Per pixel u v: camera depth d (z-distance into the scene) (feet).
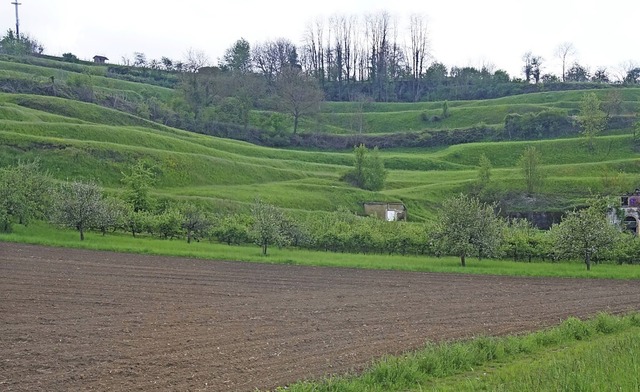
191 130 465.06
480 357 51.31
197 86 513.86
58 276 89.04
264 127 498.69
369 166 342.64
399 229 171.22
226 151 392.68
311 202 287.89
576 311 79.87
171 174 284.20
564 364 46.14
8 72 457.27
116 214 154.40
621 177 339.36
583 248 134.92
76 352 49.44
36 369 44.34
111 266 103.40
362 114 586.86
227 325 62.54
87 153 269.03
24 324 58.59
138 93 536.83
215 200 247.29
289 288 91.25
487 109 589.73
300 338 57.77
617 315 77.61
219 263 118.73
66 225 145.38
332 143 495.00
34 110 358.64
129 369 45.14
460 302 84.28
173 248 137.69
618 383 39.78
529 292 96.94
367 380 42.91
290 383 42.86
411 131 534.78
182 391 40.29
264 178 330.13
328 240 161.27
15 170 156.15
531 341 57.26
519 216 311.06
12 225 148.97
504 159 446.60
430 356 48.39
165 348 51.80
